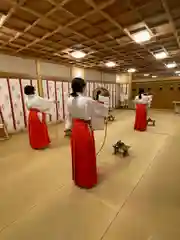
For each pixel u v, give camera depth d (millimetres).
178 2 2080
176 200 1686
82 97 1763
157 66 7141
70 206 1623
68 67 6418
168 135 4168
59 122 6094
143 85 10508
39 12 2279
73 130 1890
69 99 1853
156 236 1259
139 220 1425
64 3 2043
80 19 2494
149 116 7340
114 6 2143
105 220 1433
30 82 4977
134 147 3318
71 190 1896
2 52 4270
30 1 2012
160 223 1388
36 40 3480
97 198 1741
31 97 3129
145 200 1695
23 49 4129
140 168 2420
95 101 1851
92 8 2180
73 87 1808
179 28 2945
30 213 1535
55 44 3803
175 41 3658
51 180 2115
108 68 7551
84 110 1743
